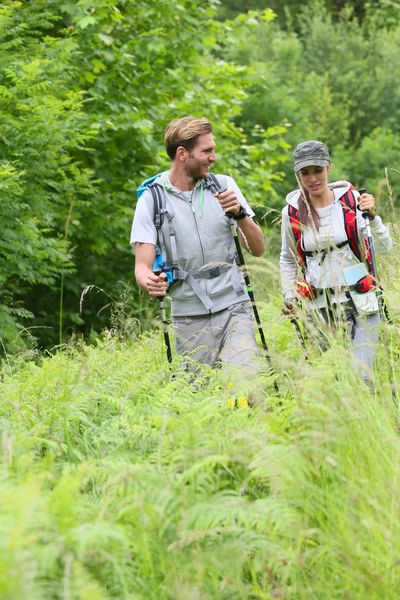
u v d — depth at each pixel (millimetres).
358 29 30828
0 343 10773
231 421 4445
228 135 16297
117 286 14852
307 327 4961
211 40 15492
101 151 14375
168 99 14992
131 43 14453
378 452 4016
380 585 3297
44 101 11039
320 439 3881
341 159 24844
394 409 4781
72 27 13773
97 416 5391
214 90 15641
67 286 14336
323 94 26594
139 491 3605
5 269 11227
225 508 3434
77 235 13883
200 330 5781
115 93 14289
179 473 4008
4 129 10969
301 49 29750
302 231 5914
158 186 6051
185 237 5945
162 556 3387
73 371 6367
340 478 3793
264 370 5258
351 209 5871
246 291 6039
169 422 4277
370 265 5906
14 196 11078
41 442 4773
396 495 3740
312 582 3404
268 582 3578
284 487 3691
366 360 5496
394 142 25500
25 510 2887
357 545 3490
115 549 3344
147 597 3344
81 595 2791
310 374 4145
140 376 5949
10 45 11742
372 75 28562
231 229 6012
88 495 4000
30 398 5656
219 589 3367
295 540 3533
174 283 6012
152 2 14844
